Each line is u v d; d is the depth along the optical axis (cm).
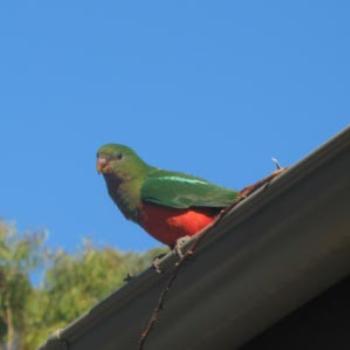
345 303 967
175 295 1023
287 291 973
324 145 898
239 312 998
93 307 1109
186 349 1064
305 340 998
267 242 949
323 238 918
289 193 934
